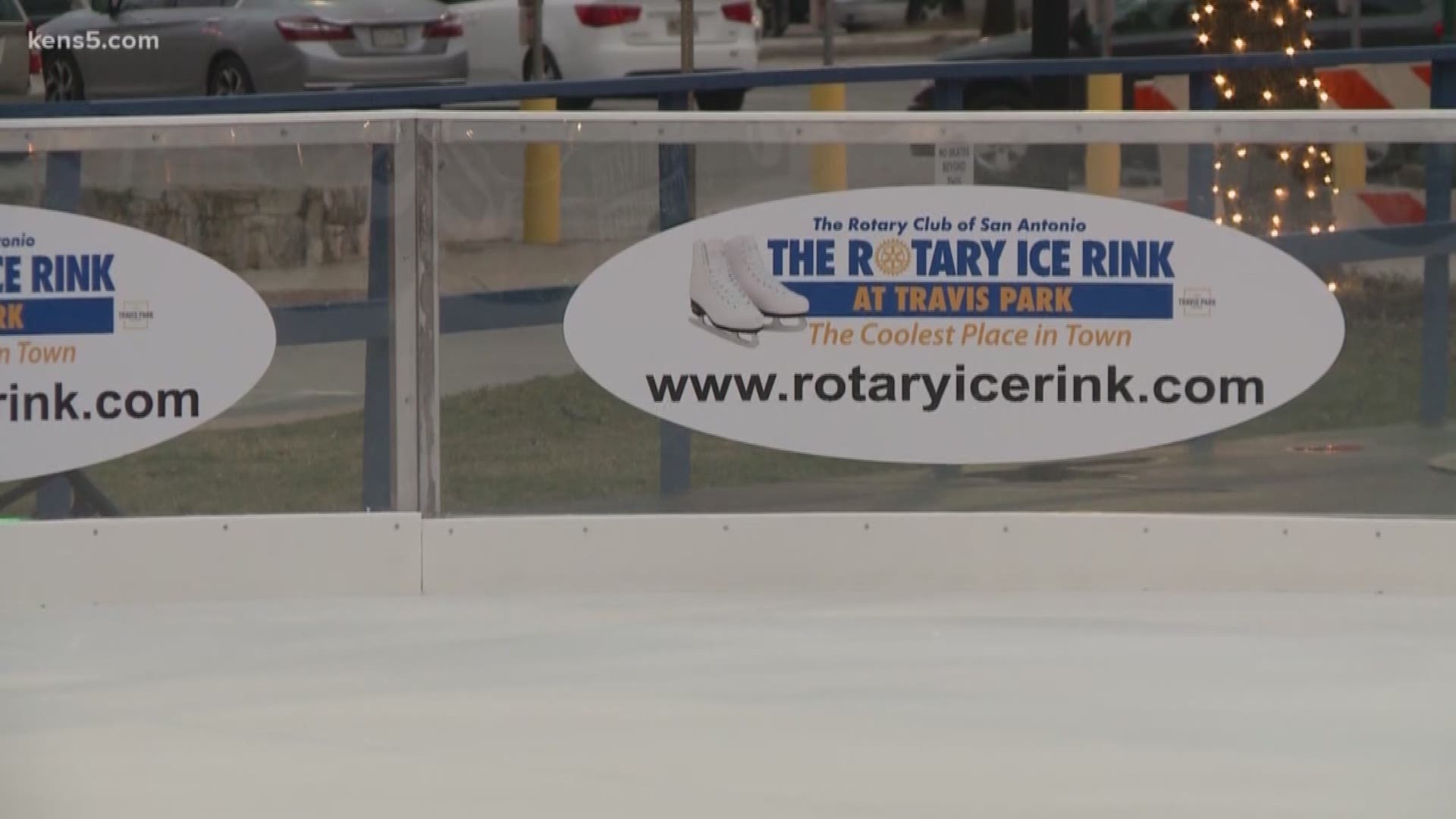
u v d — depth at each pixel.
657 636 20.08
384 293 22.52
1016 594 22.58
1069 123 22.47
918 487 22.91
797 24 63.47
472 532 22.62
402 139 22.31
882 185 22.59
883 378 22.80
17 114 29.50
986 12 59.59
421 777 15.34
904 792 15.00
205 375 22.48
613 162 22.55
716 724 16.75
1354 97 43.88
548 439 22.78
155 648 19.69
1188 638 19.95
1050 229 22.62
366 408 22.61
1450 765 15.60
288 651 19.55
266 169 22.30
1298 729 16.58
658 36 56.12
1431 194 22.52
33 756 15.85
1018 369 22.78
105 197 22.20
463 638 20.06
